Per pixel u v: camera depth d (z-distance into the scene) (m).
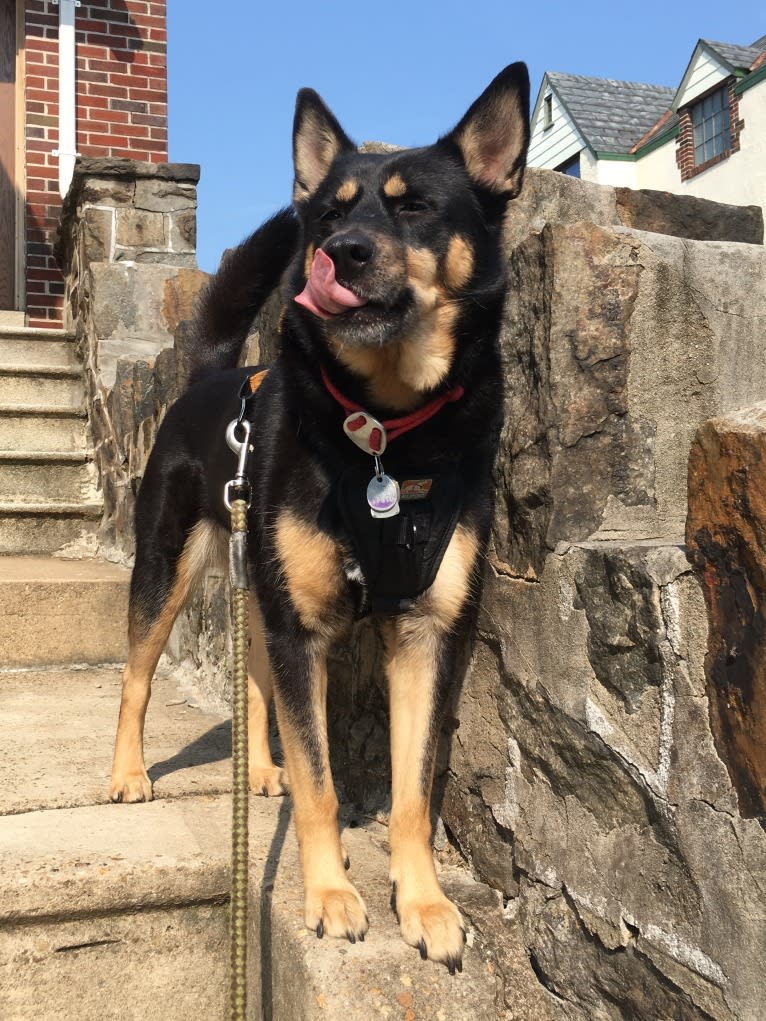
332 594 2.10
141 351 5.80
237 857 1.79
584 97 19.19
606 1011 1.77
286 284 2.36
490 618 2.15
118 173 6.00
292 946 1.88
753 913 1.44
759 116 14.57
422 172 2.15
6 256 7.97
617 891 1.74
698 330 2.02
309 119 2.46
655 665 1.64
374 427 1.97
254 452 2.31
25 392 6.20
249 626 2.84
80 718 3.44
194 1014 2.15
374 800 2.59
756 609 1.41
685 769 1.58
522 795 2.03
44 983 2.04
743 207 2.97
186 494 2.81
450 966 1.84
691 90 15.73
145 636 2.72
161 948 2.12
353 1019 1.72
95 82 7.96
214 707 3.64
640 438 1.99
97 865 2.09
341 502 2.02
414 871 1.99
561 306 1.93
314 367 2.09
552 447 1.93
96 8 7.96
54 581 4.31
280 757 3.08
